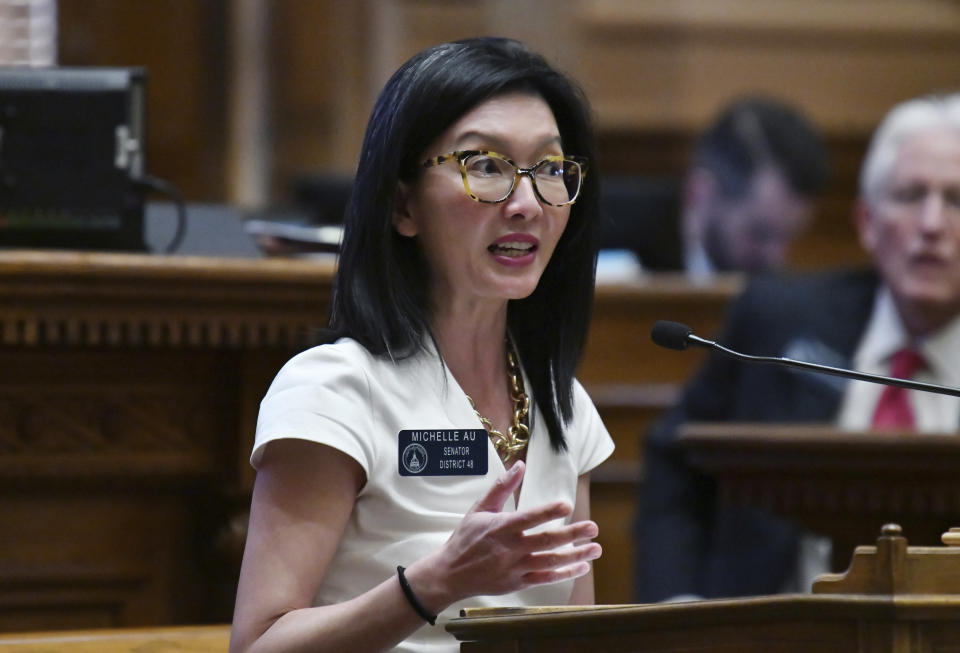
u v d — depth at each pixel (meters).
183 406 9.91
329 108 27.05
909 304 13.58
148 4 25.25
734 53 29.95
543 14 28.94
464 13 28.22
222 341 9.70
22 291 9.25
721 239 19.91
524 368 7.65
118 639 8.23
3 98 10.20
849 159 30.30
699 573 13.85
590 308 7.78
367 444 6.82
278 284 9.62
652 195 20.42
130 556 9.92
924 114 13.88
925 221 13.49
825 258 29.84
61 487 9.80
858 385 13.71
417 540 6.88
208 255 10.75
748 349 14.14
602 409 17.12
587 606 6.34
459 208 7.06
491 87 7.12
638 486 16.59
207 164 25.97
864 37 30.34
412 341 7.11
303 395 6.82
